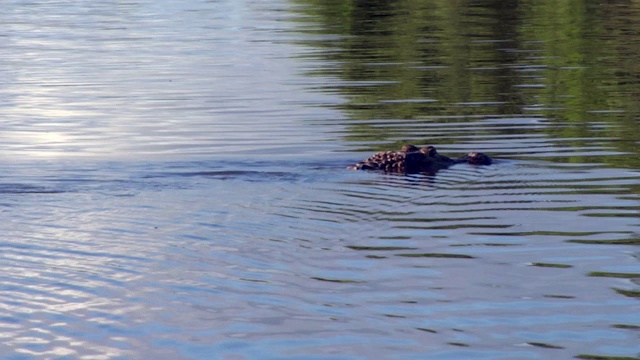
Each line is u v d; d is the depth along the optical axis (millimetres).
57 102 55875
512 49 74812
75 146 43781
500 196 34156
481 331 22641
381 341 22141
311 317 23438
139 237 29438
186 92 58375
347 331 22672
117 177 37000
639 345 21859
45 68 68500
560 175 37125
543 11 98625
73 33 87625
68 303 24125
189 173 37625
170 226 30531
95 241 29000
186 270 26516
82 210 32406
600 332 22547
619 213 31922
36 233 29797
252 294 24812
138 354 21484
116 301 24281
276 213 31953
